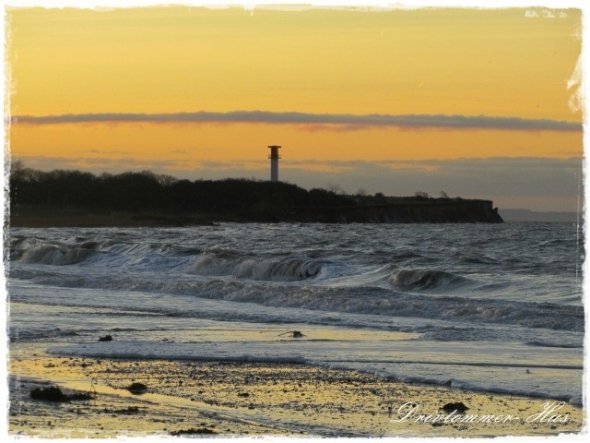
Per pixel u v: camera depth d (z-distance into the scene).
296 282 97.31
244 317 66.25
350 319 65.19
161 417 34.78
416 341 54.03
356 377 43.03
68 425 33.44
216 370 44.75
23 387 40.41
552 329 58.66
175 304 75.19
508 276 91.25
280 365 46.12
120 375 43.25
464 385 40.94
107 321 63.66
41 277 98.00
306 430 33.22
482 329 58.84
